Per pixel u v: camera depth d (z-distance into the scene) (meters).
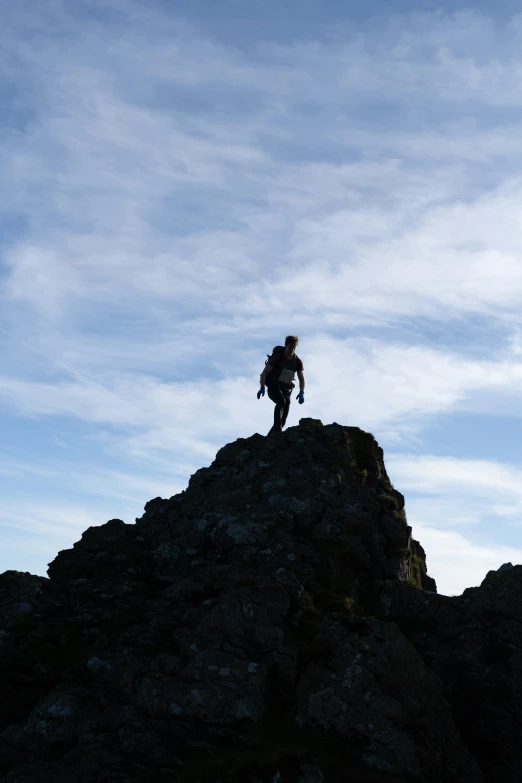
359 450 20.72
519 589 17.80
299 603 15.29
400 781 12.68
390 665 14.54
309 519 18.12
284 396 21.77
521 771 15.23
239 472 20.17
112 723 12.74
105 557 18.38
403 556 18.41
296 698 13.64
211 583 15.96
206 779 11.48
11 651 15.13
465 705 16.03
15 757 12.42
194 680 13.50
